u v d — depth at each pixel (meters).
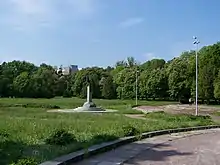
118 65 149.00
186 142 18.67
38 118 32.28
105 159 12.81
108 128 21.69
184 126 26.70
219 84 76.19
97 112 49.50
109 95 121.69
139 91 111.50
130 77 116.75
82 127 22.30
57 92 130.50
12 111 45.06
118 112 49.88
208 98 83.88
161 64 126.75
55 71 149.00
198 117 34.22
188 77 95.12
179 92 96.44
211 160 13.14
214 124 30.28
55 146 13.73
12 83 120.00
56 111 50.03
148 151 15.12
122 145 16.66
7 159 10.88
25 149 12.91
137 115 43.78
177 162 12.64
